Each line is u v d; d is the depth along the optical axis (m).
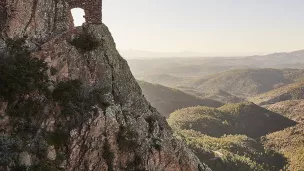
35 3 27.00
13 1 25.56
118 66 29.33
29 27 26.39
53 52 26.12
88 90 26.23
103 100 25.88
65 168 22.22
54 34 27.41
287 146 180.75
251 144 178.88
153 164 26.77
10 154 20.42
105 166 23.77
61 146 22.80
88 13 28.92
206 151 132.12
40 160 21.45
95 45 27.97
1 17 25.33
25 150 21.16
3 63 22.69
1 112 21.61
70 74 26.19
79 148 23.12
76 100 24.66
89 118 23.98
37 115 22.80
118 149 24.81
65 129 23.38
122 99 28.27
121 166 24.91
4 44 24.34
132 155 25.72
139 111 29.11
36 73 23.47
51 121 23.16
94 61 27.47
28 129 22.11
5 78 21.84
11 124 21.75
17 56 23.91
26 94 22.73
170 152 28.28
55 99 24.00
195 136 169.75
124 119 26.22
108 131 24.44
